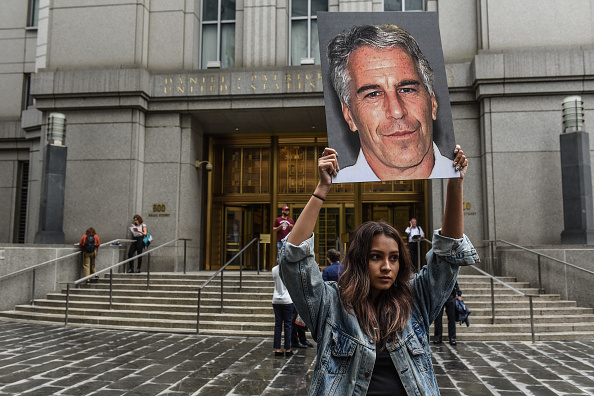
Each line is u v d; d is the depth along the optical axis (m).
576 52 13.97
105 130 15.65
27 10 20.58
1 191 19.70
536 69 13.98
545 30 14.60
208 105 15.64
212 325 10.09
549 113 14.08
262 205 18.34
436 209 14.52
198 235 16.80
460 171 2.04
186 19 16.48
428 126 2.82
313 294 1.94
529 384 5.84
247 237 18.14
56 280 13.03
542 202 13.80
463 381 5.98
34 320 11.28
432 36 2.95
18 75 20.22
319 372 1.86
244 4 16.28
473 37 15.17
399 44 2.98
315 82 15.11
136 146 15.49
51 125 14.33
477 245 14.16
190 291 12.02
